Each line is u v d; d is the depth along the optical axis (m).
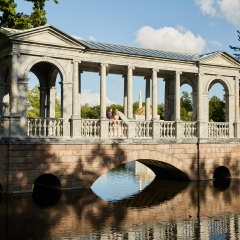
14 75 18.39
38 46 19.00
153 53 23.39
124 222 13.62
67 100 19.78
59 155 19.03
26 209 15.24
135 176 28.08
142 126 21.83
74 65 19.95
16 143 17.98
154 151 21.75
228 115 25.02
